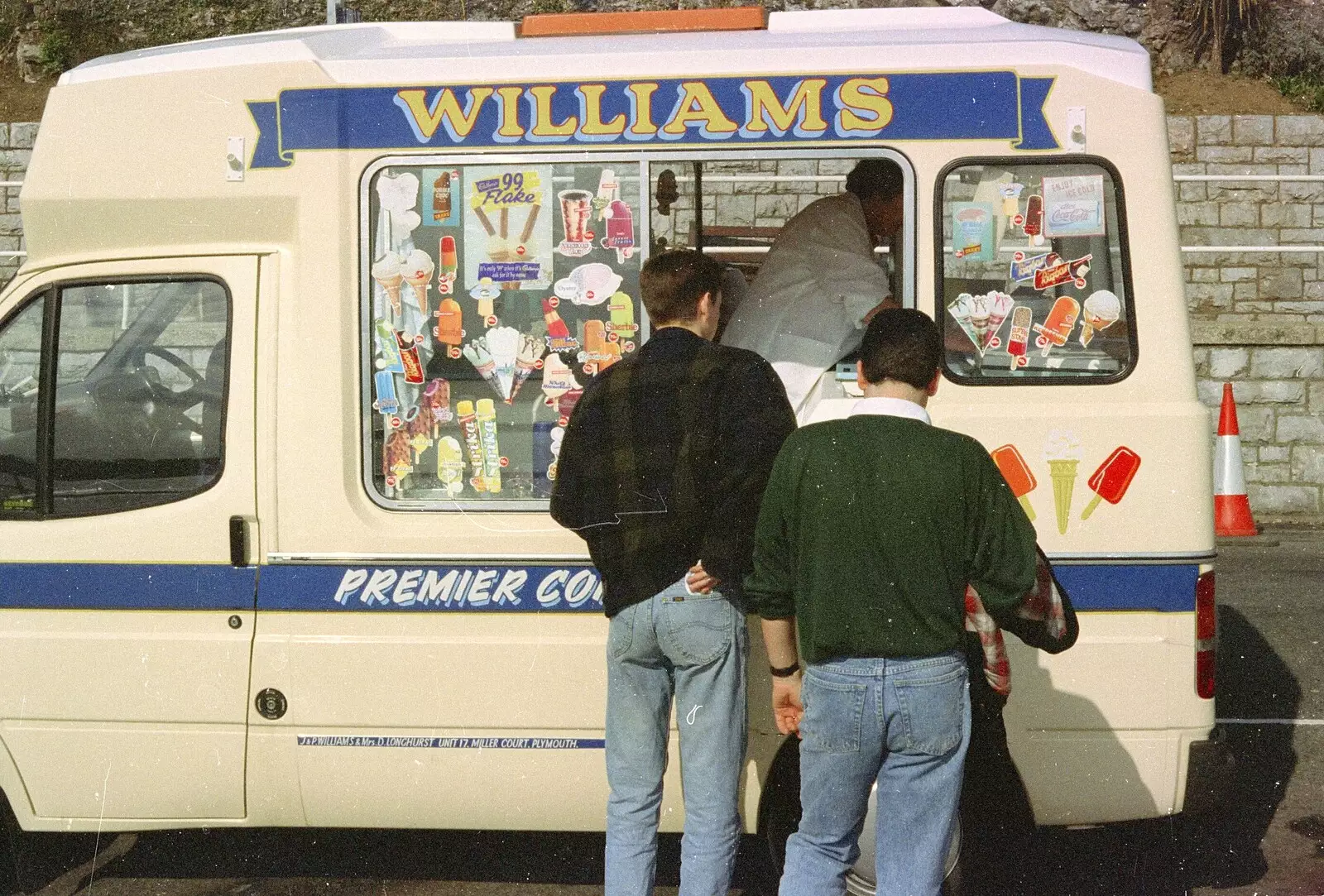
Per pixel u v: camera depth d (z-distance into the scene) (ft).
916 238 11.93
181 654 12.36
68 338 12.65
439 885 13.78
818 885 10.24
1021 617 10.11
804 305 12.94
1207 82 39.24
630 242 12.19
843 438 10.07
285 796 12.46
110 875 14.01
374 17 39.75
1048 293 11.87
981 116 11.85
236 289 12.38
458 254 12.26
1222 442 26.35
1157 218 11.78
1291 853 14.33
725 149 12.05
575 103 12.10
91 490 12.58
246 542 12.28
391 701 12.25
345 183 12.20
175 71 12.46
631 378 11.01
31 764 12.64
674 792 12.34
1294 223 34.19
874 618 9.78
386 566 12.19
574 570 12.11
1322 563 26.48
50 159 12.67
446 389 12.35
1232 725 18.31
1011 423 11.73
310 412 12.21
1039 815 12.05
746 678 11.15
